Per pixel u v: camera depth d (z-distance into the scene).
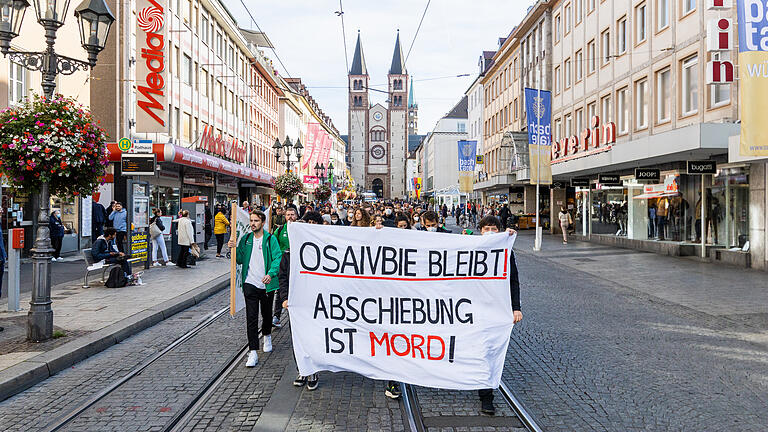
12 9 7.47
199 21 35.25
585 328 8.77
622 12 24.50
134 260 15.54
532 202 40.31
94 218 20.42
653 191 22.25
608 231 26.70
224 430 4.71
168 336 8.27
